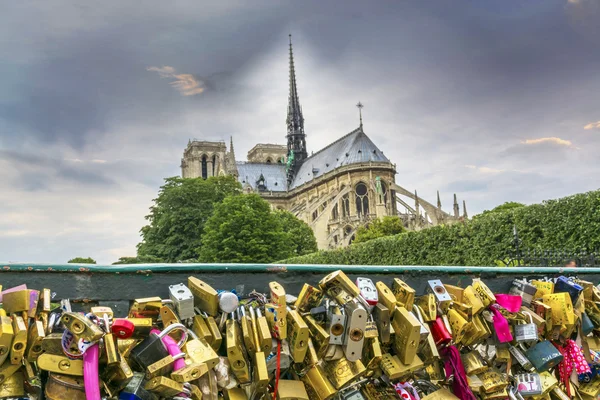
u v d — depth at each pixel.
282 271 3.42
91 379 2.30
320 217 122.19
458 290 3.80
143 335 2.71
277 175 170.50
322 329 3.03
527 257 17.47
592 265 14.91
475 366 3.67
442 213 127.00
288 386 3.01
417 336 3.17
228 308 2.82
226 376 2.84
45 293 2.54
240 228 76.19
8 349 2.30
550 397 4.14
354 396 3.19
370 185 131.62
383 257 31.86
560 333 4.14
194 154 166.25
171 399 2.60
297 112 172.38
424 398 3.51
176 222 89.25
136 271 3.00
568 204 18.50
